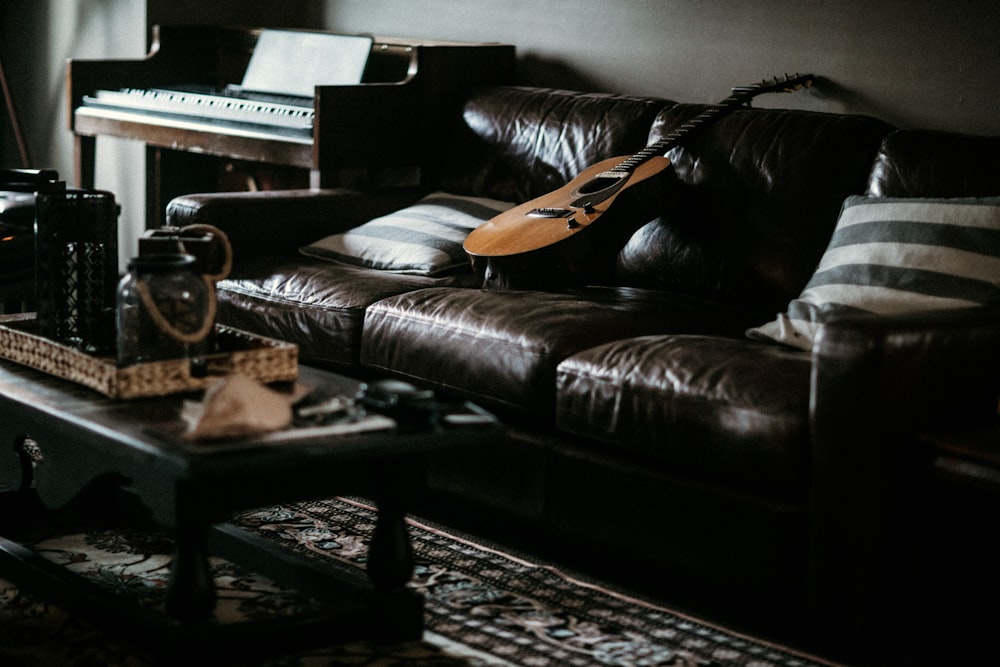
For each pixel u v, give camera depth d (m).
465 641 2.24
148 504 2.00
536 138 3.76
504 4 4.36
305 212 3.70
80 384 2.25
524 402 2.73
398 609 2.20
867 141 3.08
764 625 2.38
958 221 2.67
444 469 2.92
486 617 2.35
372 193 3.92
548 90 3.89
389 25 4.74
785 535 2.28
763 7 3.69
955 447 2.11
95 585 2.25
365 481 2.13
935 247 2.65
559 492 2.67
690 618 2.38
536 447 2.71
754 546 2.33
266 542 2.46
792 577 2.29
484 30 4.44
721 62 3.81
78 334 2.54
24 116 5.49
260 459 1.87
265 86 4.56
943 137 2.93
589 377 2.58
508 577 2.56
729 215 3.21
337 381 2.33
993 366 2.28
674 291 3.31
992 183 2.79
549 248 3.09
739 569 2.36
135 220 5.02
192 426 1.96
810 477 2.26
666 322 2.93
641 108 3.58
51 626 2.25
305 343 3.23
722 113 3.34
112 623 2.12
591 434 2.58
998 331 2.28
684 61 3.90
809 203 3.09
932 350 2.17
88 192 2.51
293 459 1.90
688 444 2.41
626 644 2.25
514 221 3.30
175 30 4.86
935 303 2.57
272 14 5.14
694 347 2.56
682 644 2.25
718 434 2.36
